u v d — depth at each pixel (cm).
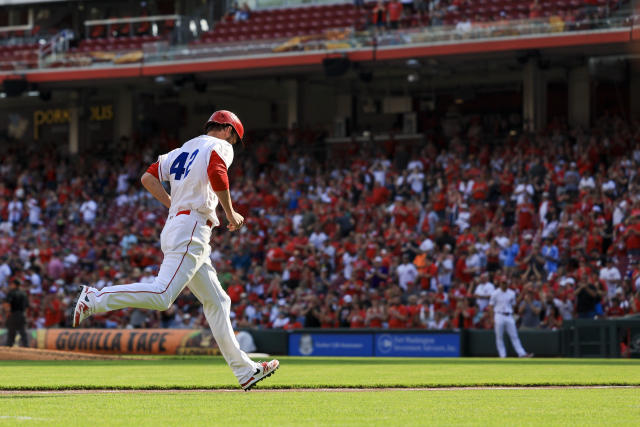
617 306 7619
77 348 8012
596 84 11831
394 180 10425
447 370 4569
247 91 13800
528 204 9175
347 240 9431
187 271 2495
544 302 7694
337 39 11062
